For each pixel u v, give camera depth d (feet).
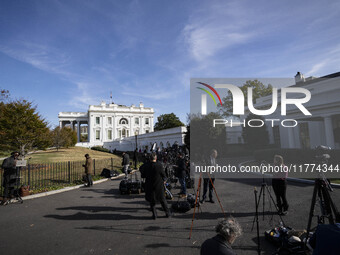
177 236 13.58
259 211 18.02
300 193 22.71
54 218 17.89
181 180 24.09
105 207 20.95
